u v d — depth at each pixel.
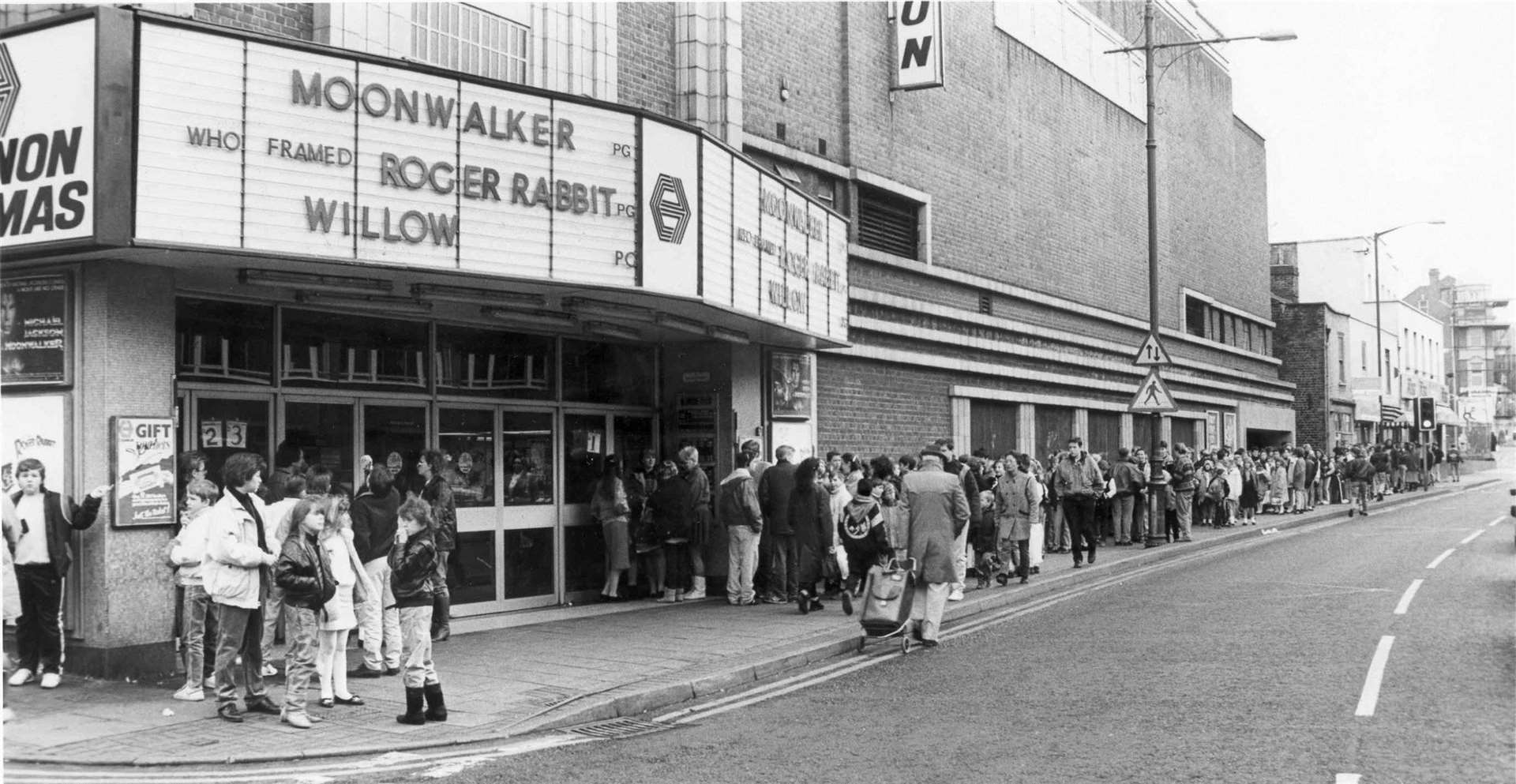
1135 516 24.39
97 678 9.71
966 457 17.77
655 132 12.34
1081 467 19.11
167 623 10.09
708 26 16.53
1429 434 56.50
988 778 6.86
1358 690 8.91
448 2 12.98
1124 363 30.59
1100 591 16.22
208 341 11.23
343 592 9.18
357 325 12.62
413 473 13.12
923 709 8.95
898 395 20.78
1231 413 39.84
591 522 15.52
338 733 8.23
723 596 16.09
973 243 23.53
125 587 9.81
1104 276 29.92
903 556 13.36
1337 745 7.34
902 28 20.73
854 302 19.36
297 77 9.96
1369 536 24.31
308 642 8.46
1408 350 64.25
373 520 10.45
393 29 12.23
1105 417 30.00
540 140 11.45
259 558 8.56
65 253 9.47
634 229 12.09
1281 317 47.62
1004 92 25.16
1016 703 8.98
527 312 13.52
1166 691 9.18
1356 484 32.84
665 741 8.14
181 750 7.71
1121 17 31.84
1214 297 38.50
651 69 15.87
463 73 10.95
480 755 7.74
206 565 8.55
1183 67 36.19
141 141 9.23
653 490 15.87
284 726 8.39
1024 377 25.05
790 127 18.25
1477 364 112.56
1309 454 35.47
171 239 9.30
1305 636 11.52
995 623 13.55
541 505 14.77
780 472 15.38
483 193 11.05
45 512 9.46
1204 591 15.58
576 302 12.66
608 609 14.67
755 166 14.40
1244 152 42.22
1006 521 16.81
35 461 9.47
